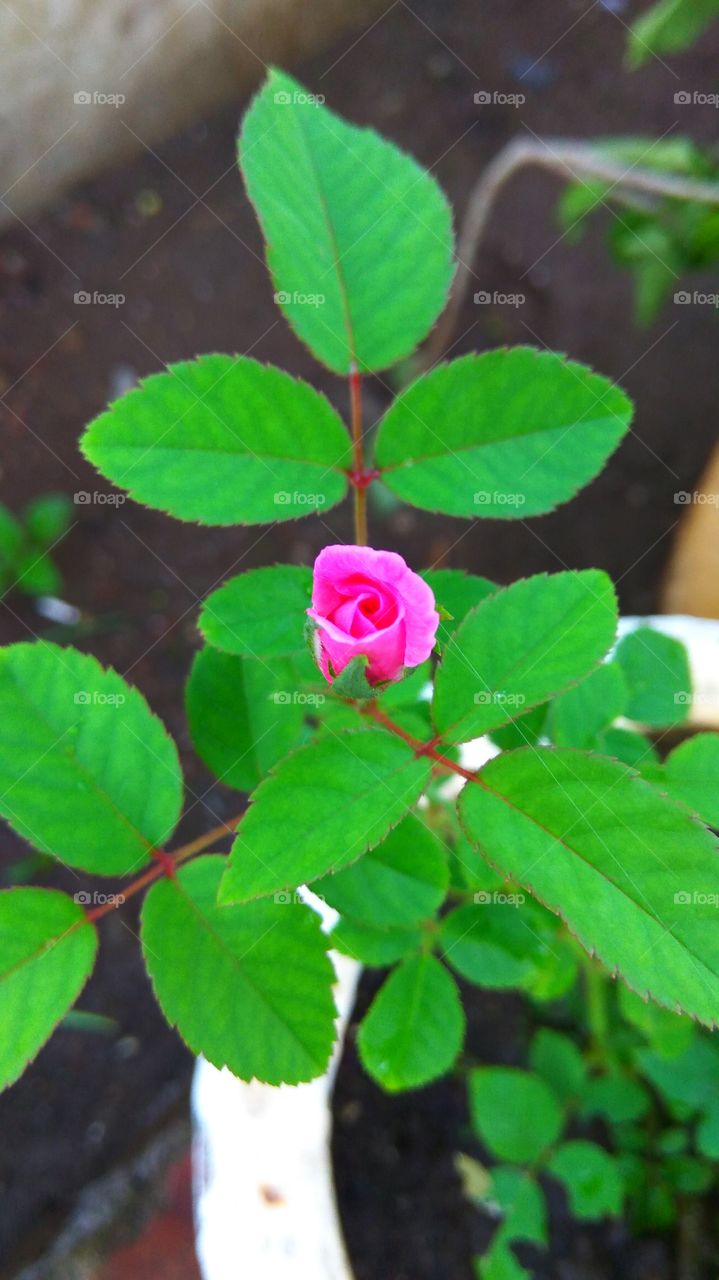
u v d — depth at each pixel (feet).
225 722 0.67
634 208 1.25
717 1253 0.90
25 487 1.63
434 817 0.77
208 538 1.64
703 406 1.70
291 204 0.63
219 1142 0.77
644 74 1.89
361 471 0.63
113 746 0.60
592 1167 0.83
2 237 1.74
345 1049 0.93
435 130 1.87
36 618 1.58
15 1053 0.56
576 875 0.52
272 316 1.74
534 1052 0.89
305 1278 0.73
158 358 1.70
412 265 0.65
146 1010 1.40
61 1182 1.31
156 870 0.60
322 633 0.53
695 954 0.50
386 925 0.63
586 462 0.62
